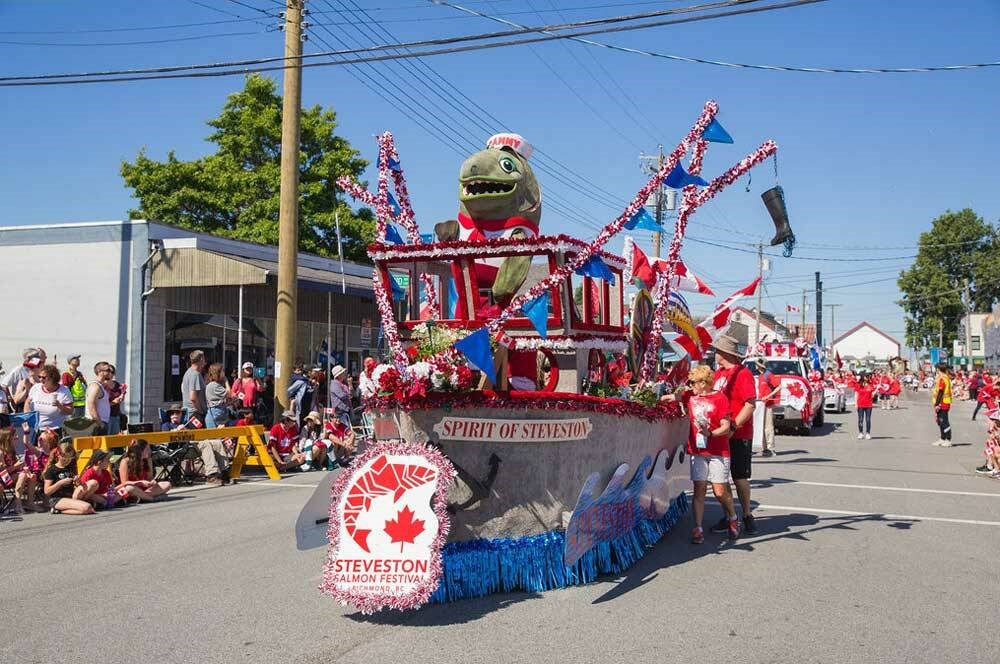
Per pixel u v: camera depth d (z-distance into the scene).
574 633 5.33
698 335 10.37
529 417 6.14
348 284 19.33
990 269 75.38
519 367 7.25
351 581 5.54
